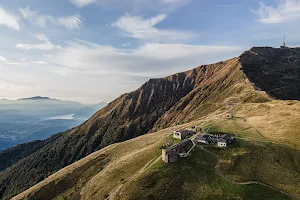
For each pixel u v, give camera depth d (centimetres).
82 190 12631
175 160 10369
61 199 13038
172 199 8562
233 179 9131
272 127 13488
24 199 14300
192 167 9925
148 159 12000
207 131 13425
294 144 11256
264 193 8431
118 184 10925
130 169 11875
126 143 16850
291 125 13050
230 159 10200
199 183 9056
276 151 10606
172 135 14175
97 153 16850
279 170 9569
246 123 14675
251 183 8931
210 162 10188
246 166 9788
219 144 11212
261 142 11300
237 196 8288
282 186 8775
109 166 13500
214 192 8544
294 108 15362
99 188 11606
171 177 9450
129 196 9112
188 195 8600
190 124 16850
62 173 15525
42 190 14488
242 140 11475
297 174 9431
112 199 9612
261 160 10094
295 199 8169
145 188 9250
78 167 15375
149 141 15650
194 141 11881
